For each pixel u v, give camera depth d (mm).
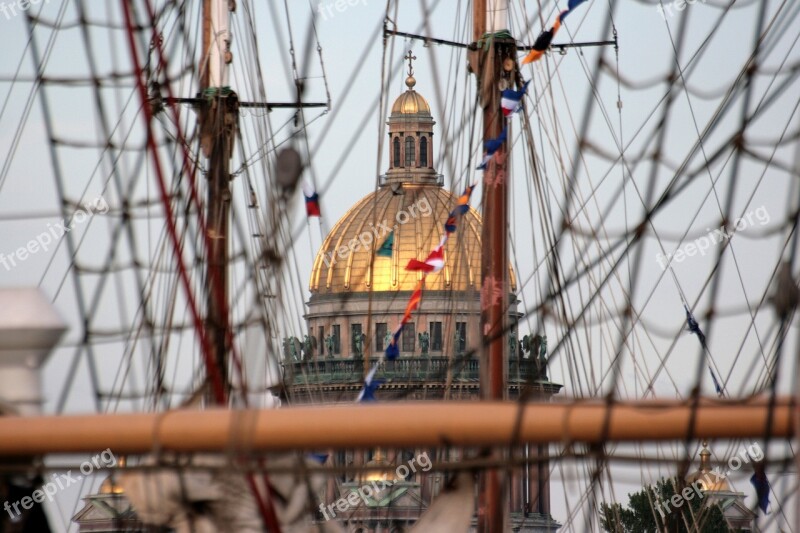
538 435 49656
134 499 57875
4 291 52938
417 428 49375
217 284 61250
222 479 57781
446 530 57844
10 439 50719
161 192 56594
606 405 50031
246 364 58500
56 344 53250
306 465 59500
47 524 55031
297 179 58094
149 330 77438
